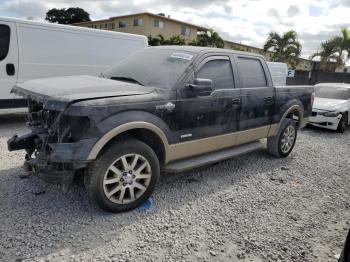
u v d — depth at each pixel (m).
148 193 3.83
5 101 7.48
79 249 2.98
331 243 3.43
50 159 3.17
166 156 3.98
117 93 3.51
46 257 2.83
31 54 7.76
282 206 4.21
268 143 6.18
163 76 4.14
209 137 4.49
